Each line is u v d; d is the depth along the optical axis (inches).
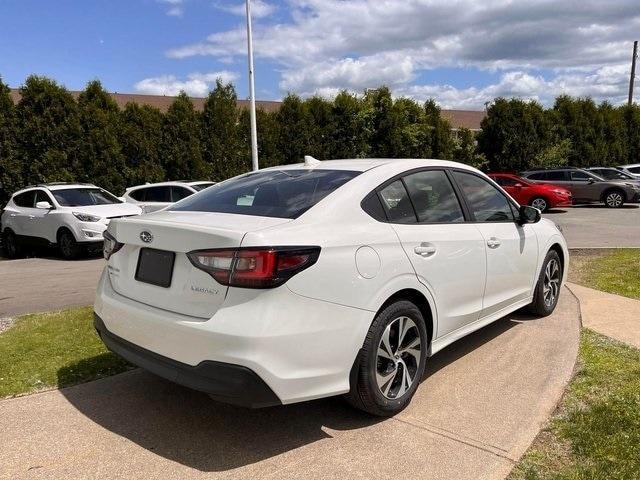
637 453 114.7
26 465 114.2
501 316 186.7
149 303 125.7
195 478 109.7
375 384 128.6
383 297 129.0
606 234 522.3
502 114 1109.7
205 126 765.3
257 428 130.2
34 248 511.5
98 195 509.0
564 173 870.4
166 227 121.3
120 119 707.4
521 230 192.7
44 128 633.6
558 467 111.4
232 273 110.1
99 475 110.7
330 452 119.3
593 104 1267.2
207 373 110.7
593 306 231.9
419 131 979.3
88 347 185.0
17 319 230.5
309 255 115.1
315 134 848.3
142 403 143.0
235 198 145.0
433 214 154.7
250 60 653.3
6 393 148.7
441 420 133.0
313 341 115.0
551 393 145.6
